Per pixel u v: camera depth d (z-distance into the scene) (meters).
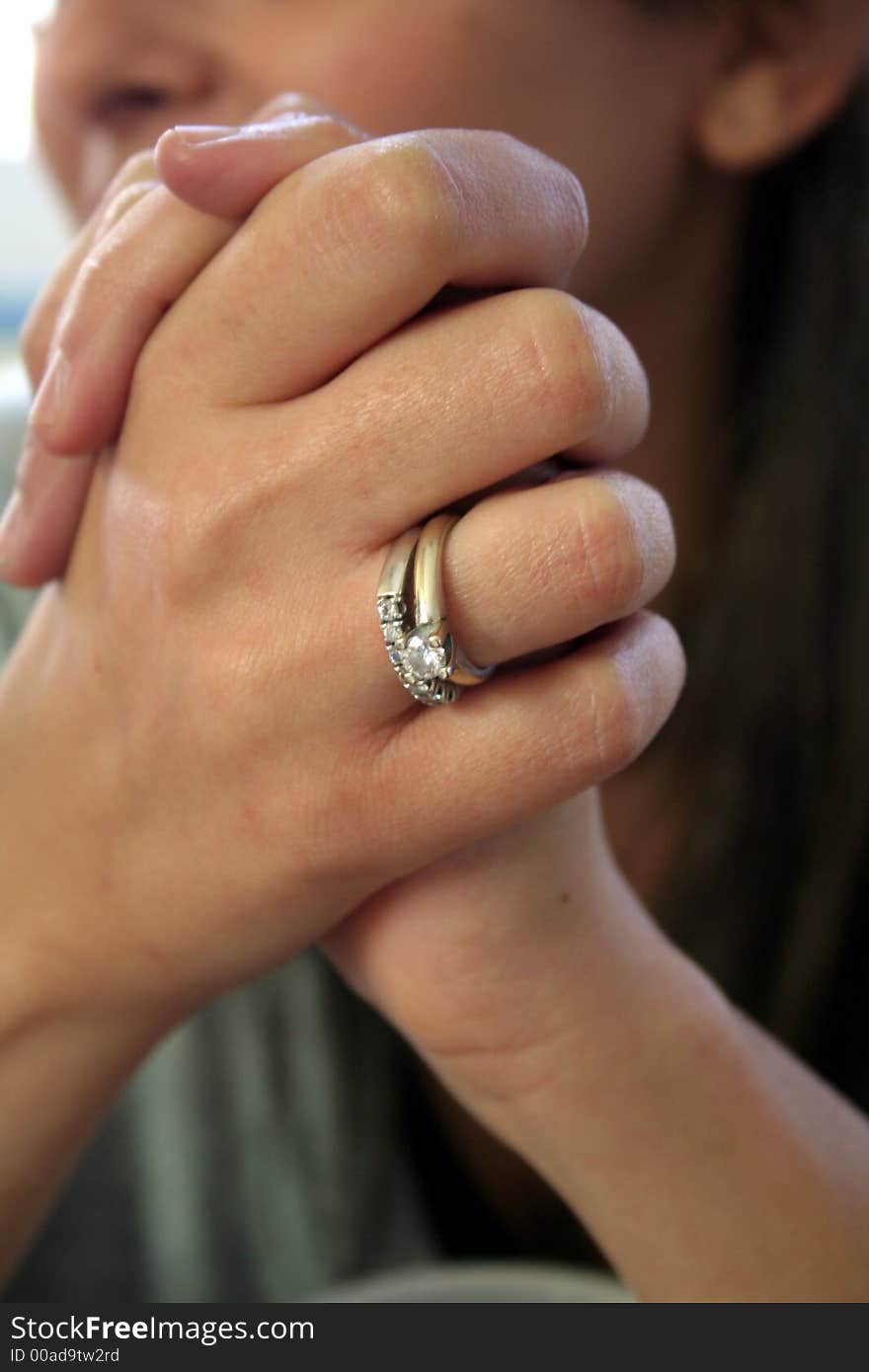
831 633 0.38
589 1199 0.25
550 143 0.29
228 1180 0.40
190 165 0.21
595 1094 0.25
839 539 0.38
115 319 0.23
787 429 0.38
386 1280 0.30
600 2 0.28
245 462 0.22
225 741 0.23
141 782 0.23
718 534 0.40
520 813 0.22
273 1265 0.41
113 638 0.23
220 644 0.22
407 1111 0.40
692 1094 0.25
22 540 0.24
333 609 0.22
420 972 0.24
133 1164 0.40
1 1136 0.26
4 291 0.66
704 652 0.39
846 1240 0.25
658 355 0.37
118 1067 0.26
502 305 0.21
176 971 0.25
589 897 0.25
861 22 0.32
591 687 0.22
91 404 0.23
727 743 0.39
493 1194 0.41
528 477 0.22
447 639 0.21
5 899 0.25
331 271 0.21
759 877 0.39
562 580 0.21
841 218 0.37
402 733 0.22
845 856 0.39
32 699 0.25
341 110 0.27
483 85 0.27
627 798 0.39
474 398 0.21
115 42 0.28
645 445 0.38
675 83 0.31
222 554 0.22
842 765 0.38
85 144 0.30
